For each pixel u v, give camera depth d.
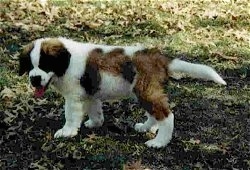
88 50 5.86
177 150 6.12
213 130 6.73
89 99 6.09
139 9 11.48
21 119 6.66
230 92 7.95
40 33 9.68
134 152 6.01
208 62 9.08
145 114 6.94
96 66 5.80
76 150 5.98
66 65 5.77
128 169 5.70
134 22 10.67
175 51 9.43
